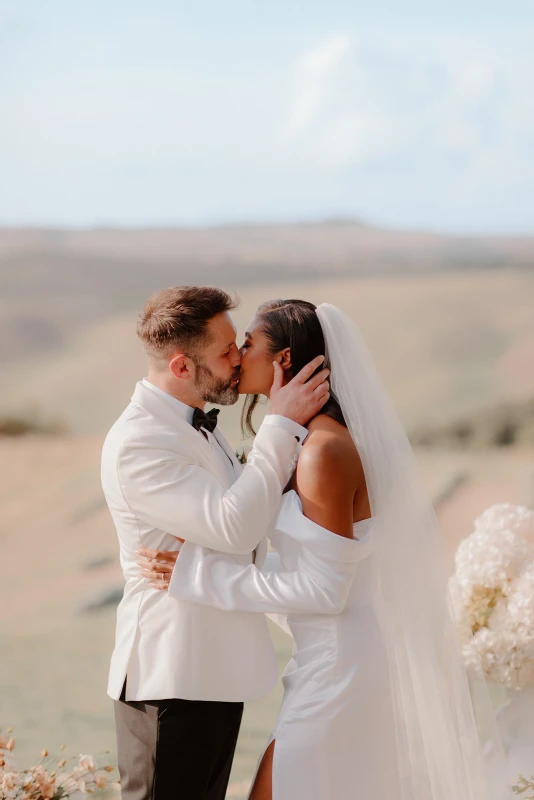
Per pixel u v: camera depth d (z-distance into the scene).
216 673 1.96
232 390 2.11
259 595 1.94
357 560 1.98
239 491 1.93
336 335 2.11
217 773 2.04
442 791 1.99
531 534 2.52
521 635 2.35
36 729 5.98
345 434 2.03
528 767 2.40
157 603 2.00
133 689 1.99
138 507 2.00
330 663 1.97
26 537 11.14
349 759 1.93
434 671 2.05
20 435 16.22
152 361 2.11
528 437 15.70
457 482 12.59
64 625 8.56
